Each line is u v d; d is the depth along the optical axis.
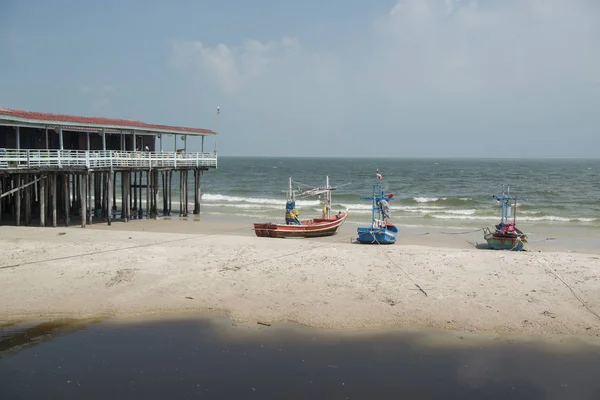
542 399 9.68
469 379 10.40
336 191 62.56
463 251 20.64
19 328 12.70
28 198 27.03
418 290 15.32
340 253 19.88
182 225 31.39
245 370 10.62
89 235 23.62
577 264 18.14
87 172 27.12
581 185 70.81
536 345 11.98
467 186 70.19
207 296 14.84
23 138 27.61
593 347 11.88
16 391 9.69
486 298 14.68
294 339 12.17
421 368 10.84
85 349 11.55
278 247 21.47
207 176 95.12
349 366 10.88
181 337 12.24
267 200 49.56
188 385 9.98
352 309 13.91
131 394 9.61
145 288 15.41
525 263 18.27
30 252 19.25
